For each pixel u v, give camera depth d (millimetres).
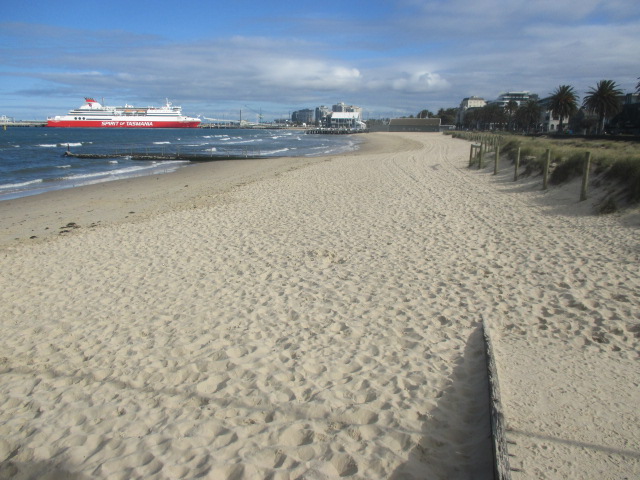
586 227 8836
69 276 7508
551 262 7051
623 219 8797
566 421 3312
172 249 8922
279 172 24719
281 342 4875
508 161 19703
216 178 22844
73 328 5504
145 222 11781
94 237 10250
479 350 4508
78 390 4117
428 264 7340
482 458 2992
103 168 29109
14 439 3445
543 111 89250
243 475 2920
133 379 4258
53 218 13031
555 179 13016
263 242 9180
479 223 10062
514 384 3854
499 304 5621
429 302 5793
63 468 3082
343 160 31594
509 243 8328
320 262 7715
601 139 40969
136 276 7363
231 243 9211
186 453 3164
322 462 3023
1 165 29797
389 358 4430
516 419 3357
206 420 3549
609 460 2893
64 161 33656
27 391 4160
